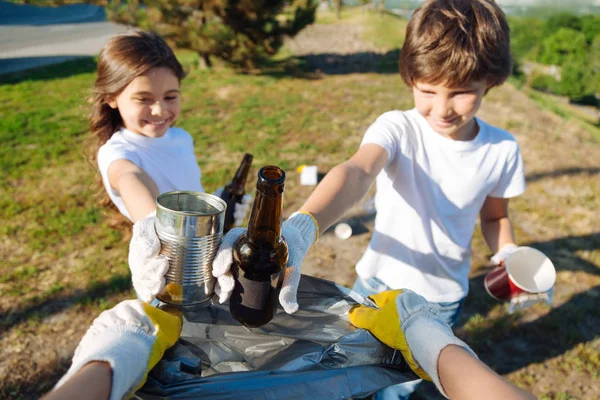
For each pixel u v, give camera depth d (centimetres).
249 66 1170
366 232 457
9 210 460
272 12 1116
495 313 355
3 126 684
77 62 1212
